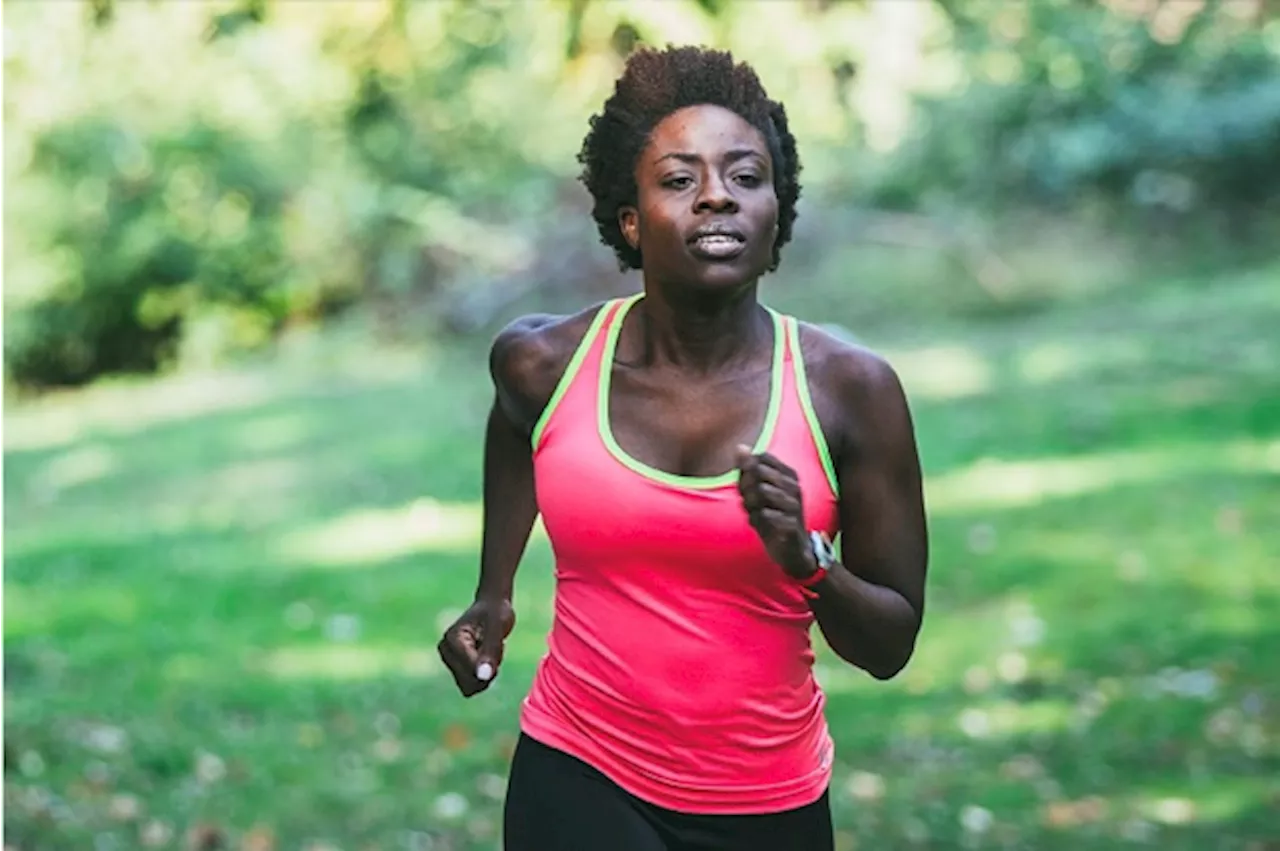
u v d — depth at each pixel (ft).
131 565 42.37
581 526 11.09
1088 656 30.40
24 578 41.47
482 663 12.44
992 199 71.61
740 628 11.06
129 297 76.84
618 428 11.14
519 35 64.85
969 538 39.01
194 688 30.91
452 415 59.62
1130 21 73.51
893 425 11.25
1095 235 69.36
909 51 73.72
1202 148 69.97
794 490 10.30
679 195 10.91
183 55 74.49
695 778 11.27
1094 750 25.82
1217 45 72.90
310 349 73.15
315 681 31.30
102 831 23.25
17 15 46.75
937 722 27.68
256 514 48.08
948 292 66.39
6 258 75.77
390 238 76.33
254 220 76.43
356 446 56.08
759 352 11.24
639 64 11.27
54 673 31.94
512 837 11.59
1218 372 52.75
